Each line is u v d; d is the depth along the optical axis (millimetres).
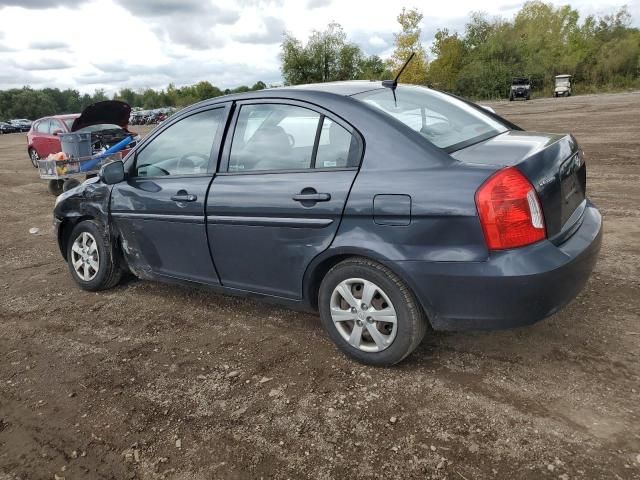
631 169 8727
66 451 2709
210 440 2703
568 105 29062
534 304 2666
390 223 2863
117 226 4430
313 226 3148
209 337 3807
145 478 2482
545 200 2717
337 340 3293
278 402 2963
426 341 3441
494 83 54438
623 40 57906
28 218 8594
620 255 4680
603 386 2826
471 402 2797
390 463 2430
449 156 2838
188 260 3959
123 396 3152
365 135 3031
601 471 2266
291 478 2404
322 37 46000
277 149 3406
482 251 2654
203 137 3830
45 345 3895
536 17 72000
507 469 2326
